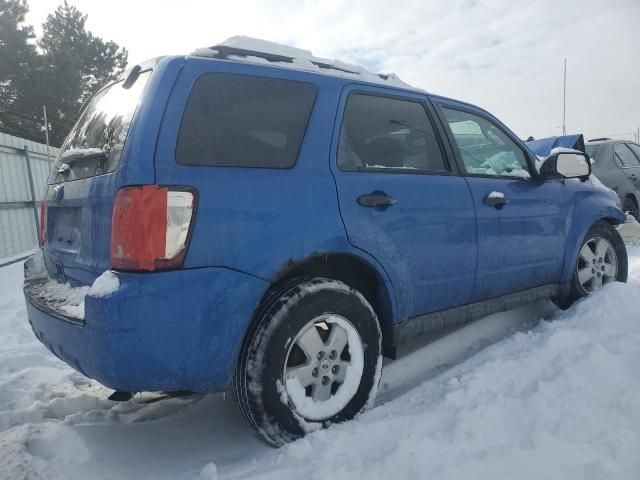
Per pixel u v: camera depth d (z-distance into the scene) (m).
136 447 2.53
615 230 4.39
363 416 2.58
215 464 2.35
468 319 3.25
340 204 2.59
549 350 3.07
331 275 2.77
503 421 2.34
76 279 2.55
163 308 2.08
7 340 4.76
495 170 3.56
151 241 2.08
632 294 3.66
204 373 2.19
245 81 2.51
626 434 2.17
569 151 3.75
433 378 3.03
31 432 2.60
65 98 28.62
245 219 2.28
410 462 2.04
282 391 2.34
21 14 27.73
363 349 2.62
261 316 2.34
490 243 3.30
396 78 3.42
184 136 2.26
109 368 2.03
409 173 2.97
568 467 1.97
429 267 2.95
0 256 10.07
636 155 8.91
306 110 2.66
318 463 2.10
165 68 2.34
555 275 3.87
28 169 10.99
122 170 2.15
